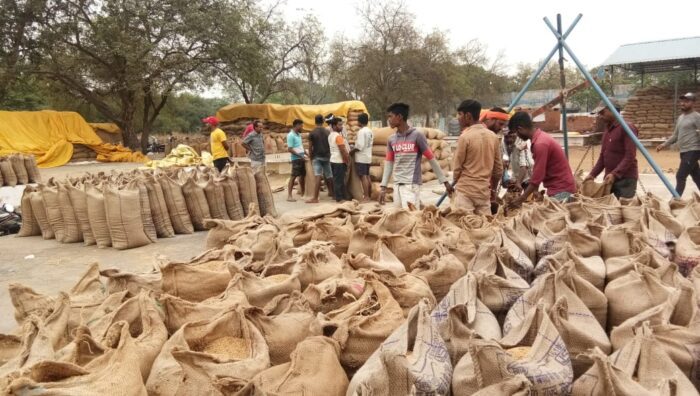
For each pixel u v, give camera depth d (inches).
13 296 122.0
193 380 83.4
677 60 908.6
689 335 94.0
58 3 916.0
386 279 123.0
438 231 175.3
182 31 936.3
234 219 340.8
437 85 1305.4
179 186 320.8
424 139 250.5
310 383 85.0
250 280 124.3
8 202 407.8
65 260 268.5
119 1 912.9
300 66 1220.5
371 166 478.0
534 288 112.3
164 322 106.2
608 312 120.4
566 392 82.5
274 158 630.5
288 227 187.9
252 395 74.4
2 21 896.3
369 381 72.4
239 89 1175.6
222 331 98.3
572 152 915.4
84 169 825.5
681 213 191.0
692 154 358.6
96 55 940.6
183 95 1521.9
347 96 1363.2
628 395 75.1
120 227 284.7
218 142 454.3
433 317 107.0
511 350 92.4
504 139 293.0
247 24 1047.0
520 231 167.3
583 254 154.2
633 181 251.9
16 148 834.8
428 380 81.6
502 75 1774.1
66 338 105.7
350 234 180.9
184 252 278.8
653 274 120.9
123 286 127.1
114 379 72.8
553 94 1701.5
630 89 1530.5
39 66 936.3
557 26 305.4
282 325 102.9
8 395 64.6
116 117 1048.8
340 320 107.5
